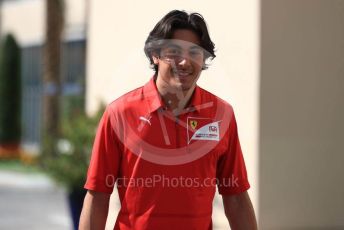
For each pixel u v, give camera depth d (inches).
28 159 1931.6
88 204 263.6
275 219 673.0
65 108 1782.7
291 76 673.6
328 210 697.6
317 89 685.9
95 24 959.0
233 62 689.0
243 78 676.1
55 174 715.4
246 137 674.8
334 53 688.4
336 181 698.8
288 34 669.9
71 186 709.9
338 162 697.6
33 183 1517.0
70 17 1769.2
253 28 663.1
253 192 667.4
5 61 1998.0
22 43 2031.3
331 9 684.1
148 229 255.6
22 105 2048.5
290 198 679.7
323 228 694.5
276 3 663.8
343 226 701.3
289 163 677.3
